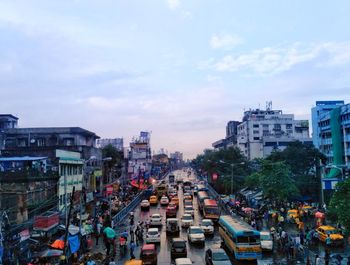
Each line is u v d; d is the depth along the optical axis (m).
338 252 33.16
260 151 111.38
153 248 30.30
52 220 31.41
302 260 30.62
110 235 33.78
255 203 60.78
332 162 76.12
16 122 77.88
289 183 52.12
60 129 67.38
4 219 28.06
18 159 38.59
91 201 56.16
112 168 87.81
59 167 45.00
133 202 67.12
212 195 80.81
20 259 25.58
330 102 89.50
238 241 30.47
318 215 41.78
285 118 124.69
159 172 162.50
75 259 28.61
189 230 38.53
